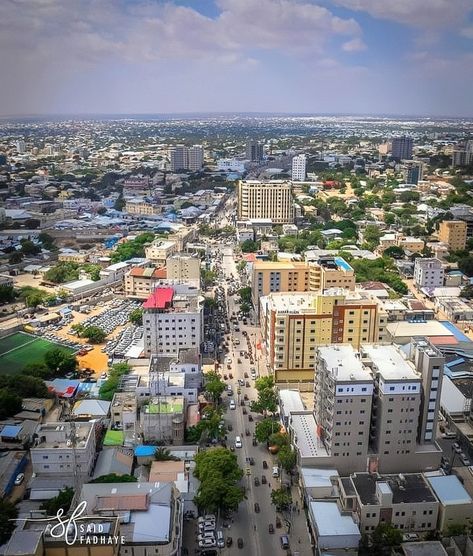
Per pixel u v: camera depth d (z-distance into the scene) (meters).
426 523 192.50
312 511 193.00
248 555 187.50
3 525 179.75
